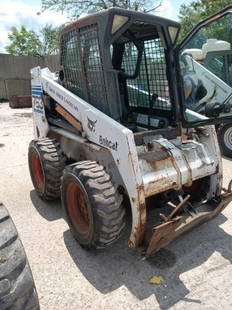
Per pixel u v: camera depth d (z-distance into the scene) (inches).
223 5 705.0
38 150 145.3
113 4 624.1
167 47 115.6
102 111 115.8
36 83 161.6
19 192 171.0
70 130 133.3
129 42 132.1
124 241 121.2
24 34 1368.1
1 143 274.5
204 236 123.6
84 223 115.1
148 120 132.1
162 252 114.3
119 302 92.0
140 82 135.9
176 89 118.3
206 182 127.6
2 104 594.6
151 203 122.0
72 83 133.3
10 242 66.2
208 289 95.8
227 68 139.2
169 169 106.4
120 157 100.8
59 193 148.7
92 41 112.0
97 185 101.6
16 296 62.6
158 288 97.0
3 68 648.4
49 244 121.3
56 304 91.5
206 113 126.5
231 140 214.7
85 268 106.9
